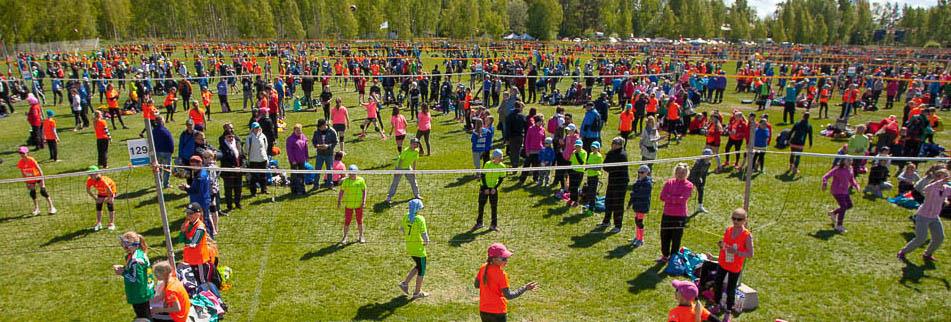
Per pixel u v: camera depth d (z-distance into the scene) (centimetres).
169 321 698
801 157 1758
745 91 3622
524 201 1306
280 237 1084
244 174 1364
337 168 1328
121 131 2139
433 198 1320
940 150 1694
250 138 1304
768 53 6919
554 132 1597
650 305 837
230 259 985
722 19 12300
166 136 1333
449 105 2642
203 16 9006
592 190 1214
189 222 829
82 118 2258
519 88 2989
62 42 6284
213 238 1068
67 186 1408
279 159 1683
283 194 1344
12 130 2167
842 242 1080
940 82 2845
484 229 1130
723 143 1981
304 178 1383
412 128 2239
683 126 2086
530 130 1439
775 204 1302
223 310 804
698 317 618
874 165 1384
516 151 1523
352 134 2095
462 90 2381
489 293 678
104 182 1091
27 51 5288
